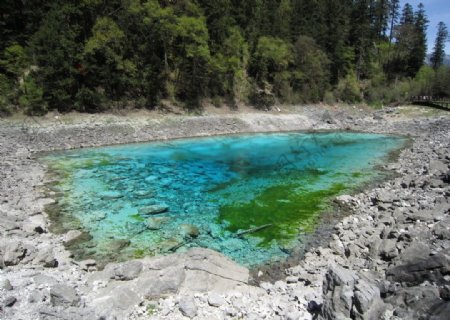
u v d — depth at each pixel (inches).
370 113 2358.5
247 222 650.8
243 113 1957.4
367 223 613.6
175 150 1274.6
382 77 2898.6
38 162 1015.0
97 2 1585.9
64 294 364.5
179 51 1865.2
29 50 1439.5
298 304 380.2
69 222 628.4
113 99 1621.6
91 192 786.2
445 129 1672.0
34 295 368.8
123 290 387.9
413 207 636.1
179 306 370.6
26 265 454.6
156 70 1784.0
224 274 451.5
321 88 2479.1
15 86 1421.0
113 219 648.4
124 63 1599.4
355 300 305.0
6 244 464.1
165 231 605.6
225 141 1498.5
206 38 1811.0
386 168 1045.2
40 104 1391.5
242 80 2140.7
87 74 1539.1
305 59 2417.6
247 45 2258.9
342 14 2849.4
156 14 1664.6
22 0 1518.2
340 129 1959.9
